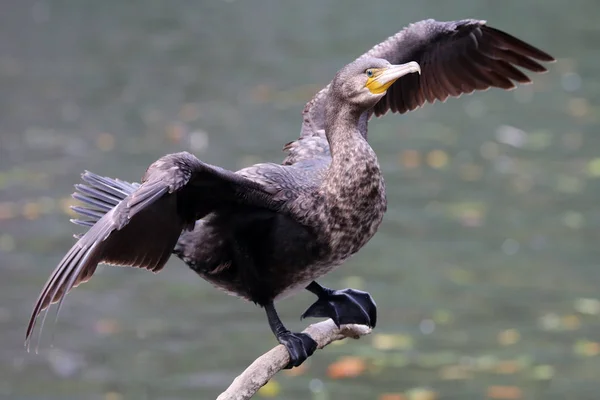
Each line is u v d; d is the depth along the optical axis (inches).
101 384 466.0
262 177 283.9
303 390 463.2
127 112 825.5
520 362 482.3
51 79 913.5
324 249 285.1
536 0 1205.1
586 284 552.1
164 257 270.4
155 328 512.7
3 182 663.1
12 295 528.1
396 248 593.6
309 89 884.6
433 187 677.3
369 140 774.5
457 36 338.6
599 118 824.3
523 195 664.4
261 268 287.6
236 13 1159.0
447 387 463.5
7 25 1091.9
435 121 826.2
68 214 619.2
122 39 1048.8
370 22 1095.6
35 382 467.5
